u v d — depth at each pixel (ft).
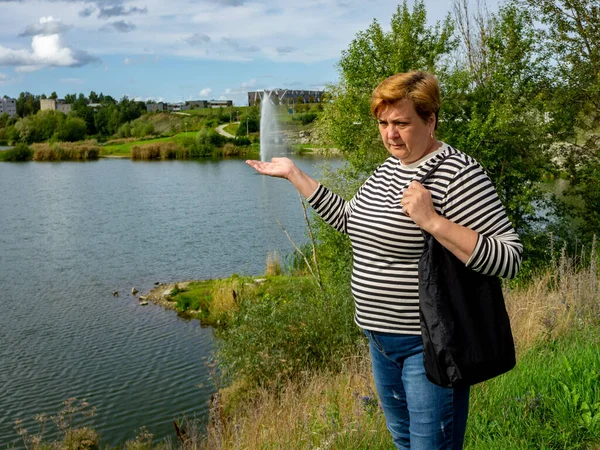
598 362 11.96
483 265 6.21
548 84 53.98
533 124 50.72
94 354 47.93
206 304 59.16
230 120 437.99
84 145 335.88
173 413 36.58
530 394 11.06
